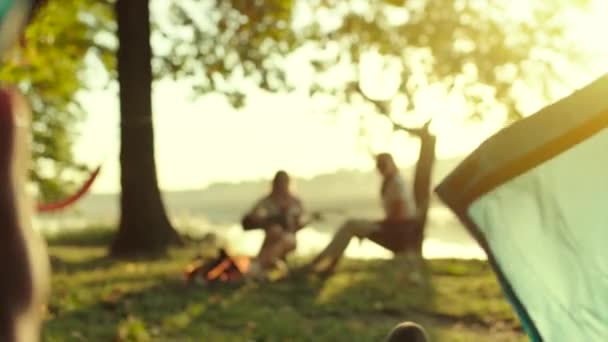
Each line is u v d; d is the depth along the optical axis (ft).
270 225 36.09
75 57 67.15
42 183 80.38
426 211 44.09
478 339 24.90
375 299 30.55
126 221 51.57
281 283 34.27
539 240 6.91
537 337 7.05
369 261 41.60
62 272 38.73
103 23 66.44
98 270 39.91
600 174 6.70
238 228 74.49
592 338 6.81
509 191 6.93
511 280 7.04
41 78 70.23
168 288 33.27
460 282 34.27
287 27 65.72
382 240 37.83
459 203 7.10
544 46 60.59
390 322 27.37
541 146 6.76
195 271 34.19
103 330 25.44
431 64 62.85
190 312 28.37
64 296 30.73
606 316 6.73
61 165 81.00
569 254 6.82
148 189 51.93
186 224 68.59
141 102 52.49
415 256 37.86
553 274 6.88
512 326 26.84
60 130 81.41
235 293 32.12
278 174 37.22
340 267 39.22
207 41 64.95
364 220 37.40
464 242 75.41
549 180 6.81
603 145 6.68
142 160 52.06
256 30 64.85
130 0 53.16
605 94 6.57
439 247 69.46
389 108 61.98
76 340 24.20
